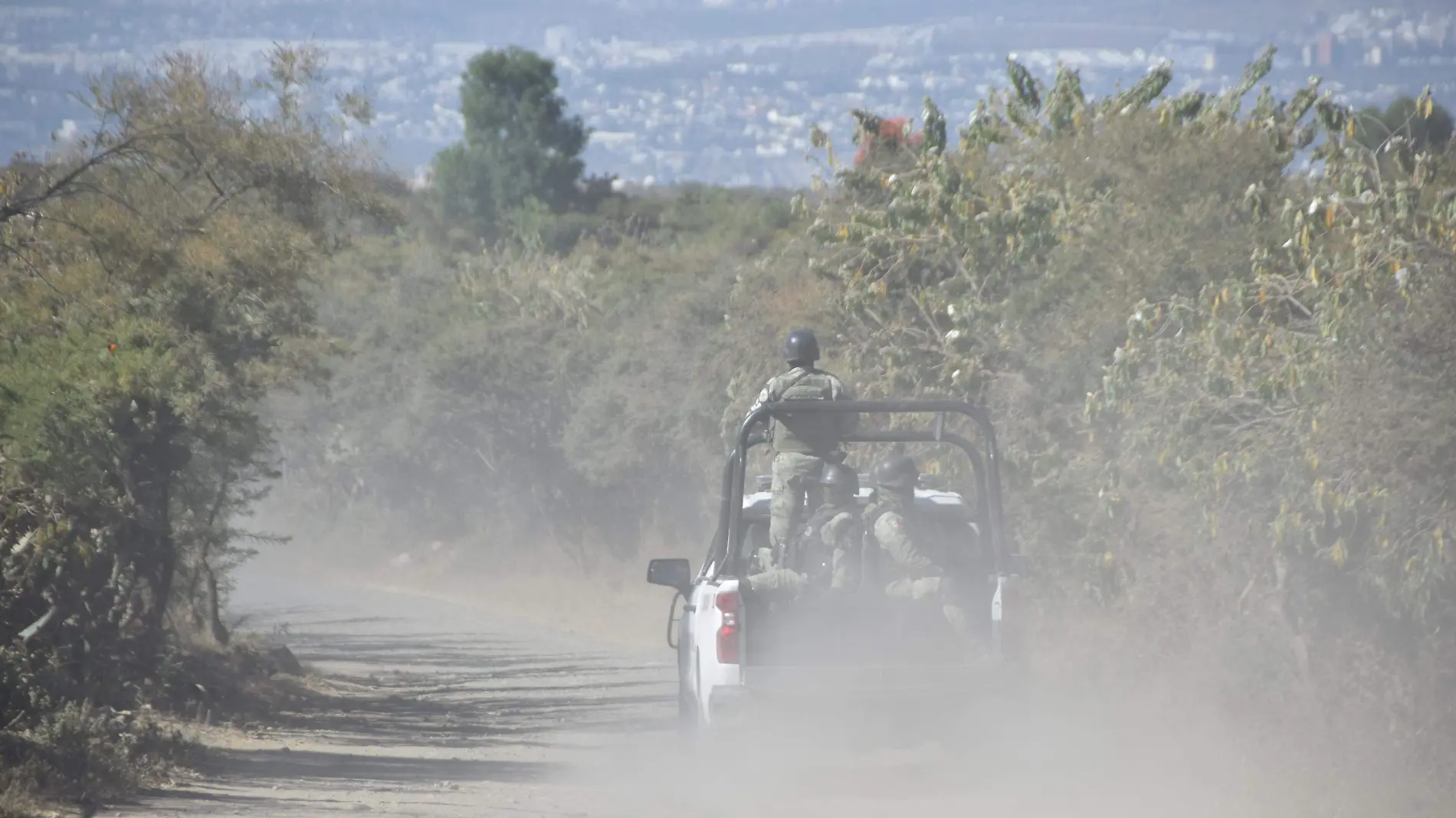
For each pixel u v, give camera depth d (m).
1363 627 42.16
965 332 60.50
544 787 42.38
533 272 197.12
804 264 94.75
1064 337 55.97
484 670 97.38
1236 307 47.00
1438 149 48.81
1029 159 66.06
